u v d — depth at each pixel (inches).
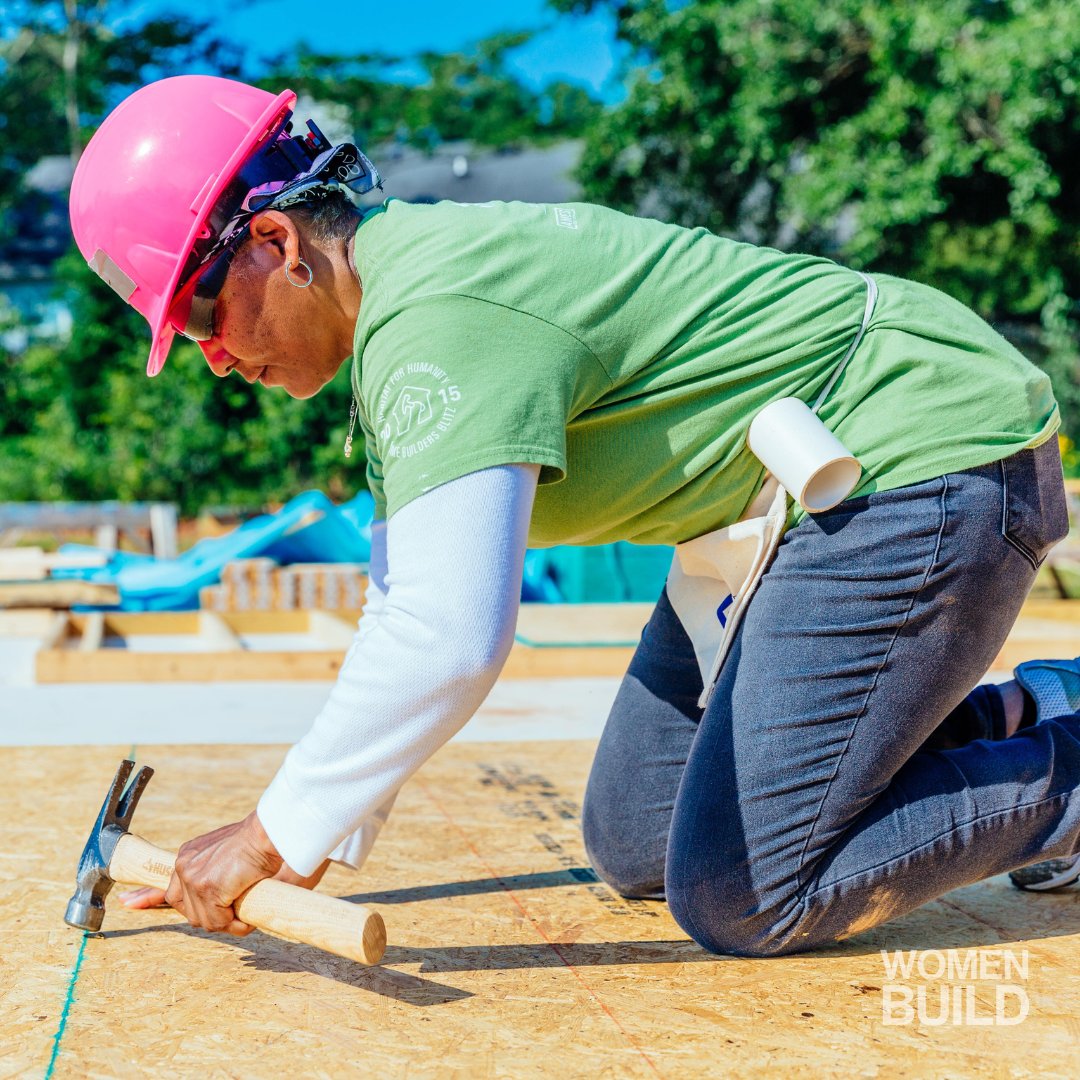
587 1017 58.0
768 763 62.0
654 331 59.9
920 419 61.4
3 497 507.8
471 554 53.7
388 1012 58.6
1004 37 454.6
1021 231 530.6
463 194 891.4
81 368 516.1
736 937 64.2
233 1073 51.8
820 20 482.0
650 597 243.6
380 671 54.6
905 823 63.1
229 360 65.7
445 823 95.1
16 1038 55.2
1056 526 64.1
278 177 60.9
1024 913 75.0
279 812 57.1
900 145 505.0
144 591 257.9
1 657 208.8
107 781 105.5
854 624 61.5
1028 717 76.4
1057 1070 52.6
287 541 265.7
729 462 63.1
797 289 63.6
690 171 562.3
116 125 63.0
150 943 67.9
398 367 56.1
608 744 78.0
